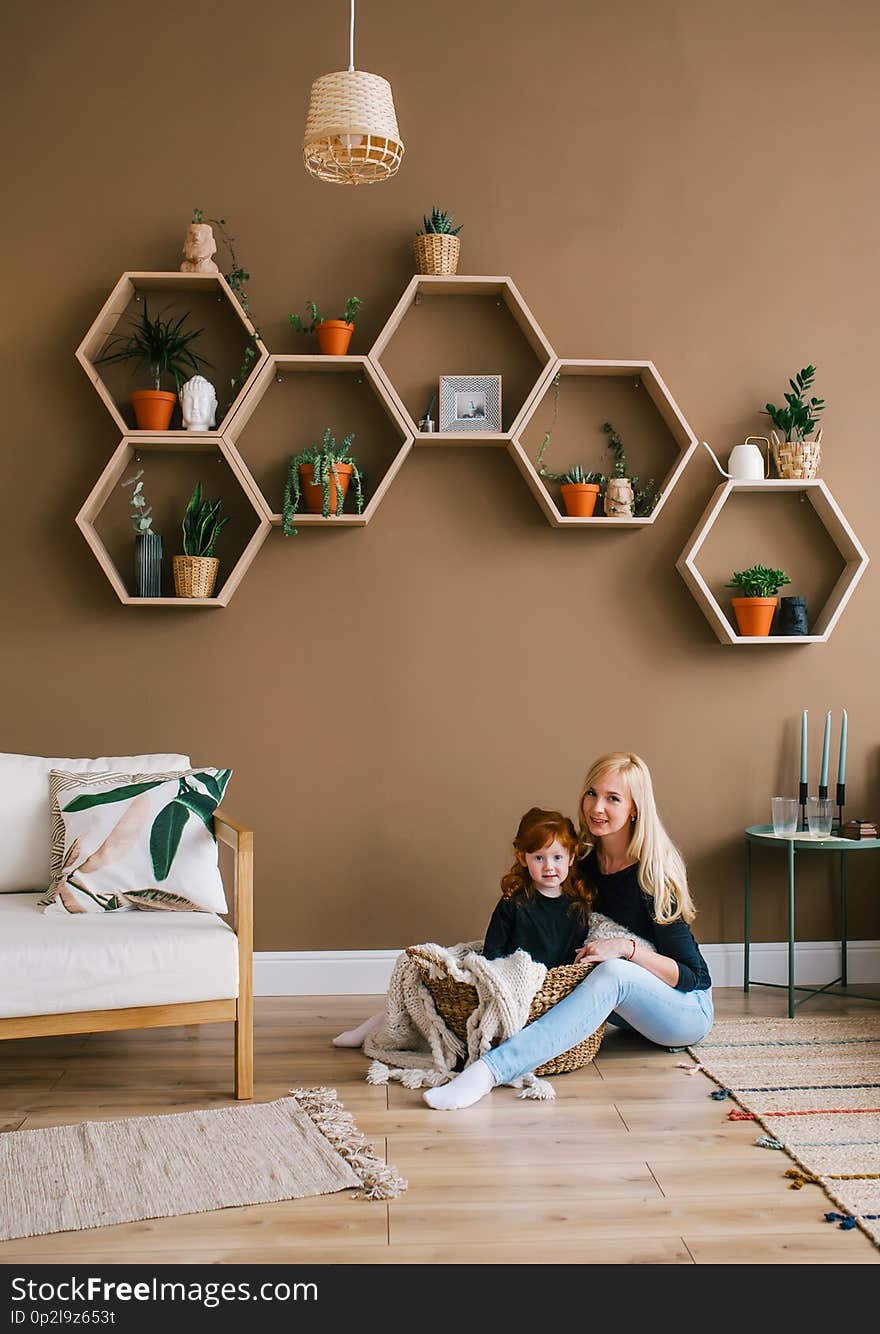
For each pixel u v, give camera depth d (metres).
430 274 3.40
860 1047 2.95
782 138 3.62
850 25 3.63
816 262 3.62
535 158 3.56
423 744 3.52
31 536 3.43
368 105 2.66
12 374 3.43
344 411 3.51
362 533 3.51
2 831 3.02
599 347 3.57
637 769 2.93
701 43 3.60
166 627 3.46
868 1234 1.94
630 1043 3.01
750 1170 2.21
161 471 3.48
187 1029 3.13
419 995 2.78
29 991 2.45
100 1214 2.01
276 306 3.49
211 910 2.88
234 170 3.48
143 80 3.47
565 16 3.57
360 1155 2.24
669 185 3.59
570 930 2.92
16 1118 2.46
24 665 3.43
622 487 3.46
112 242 3.45
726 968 3.58
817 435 3.58
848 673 3.62
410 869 3.52
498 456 3.54
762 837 3.35
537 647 3.55
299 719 3.49
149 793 2.94
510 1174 2.18
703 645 3.58
